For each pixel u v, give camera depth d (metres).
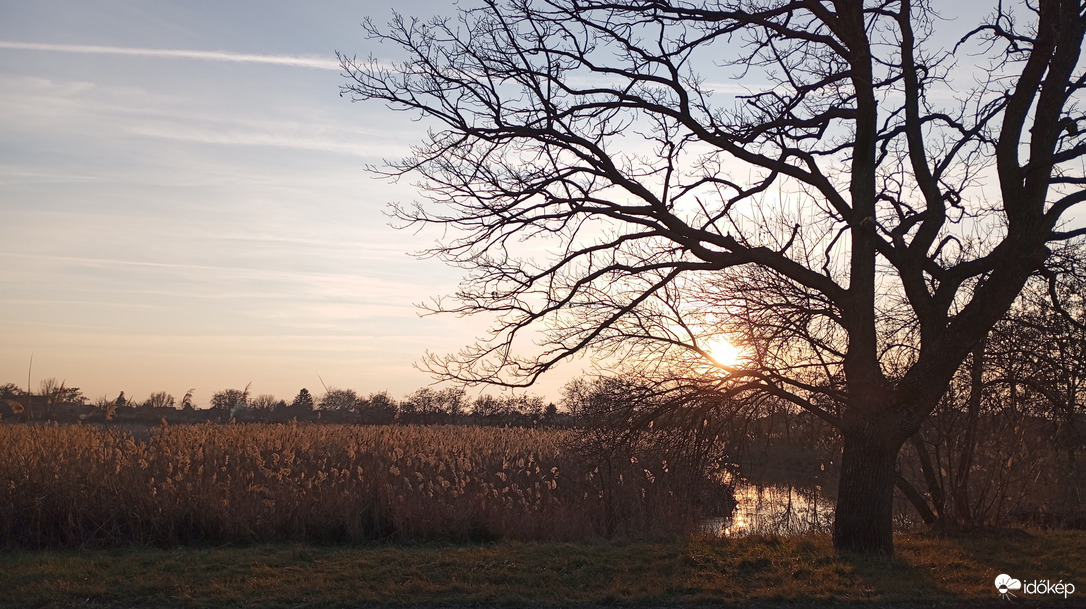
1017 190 10.31
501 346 11.53
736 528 16.58
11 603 8.75
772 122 11.35
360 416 32.56
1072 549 11.93
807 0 11.19
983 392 14.70
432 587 9.33
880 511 10.86
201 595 9.05
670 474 13.54
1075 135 11.33
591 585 9.53
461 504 14.16
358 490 14.30
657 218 11.36
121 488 13.25
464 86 11.24
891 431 10.76
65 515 12.87
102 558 11.26
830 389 11.22
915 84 11.30
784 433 14.67
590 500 14.65
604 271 11.12
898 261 11.34
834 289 11.20
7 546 12.36
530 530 13.73
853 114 11.47
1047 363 12.72
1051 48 10.49
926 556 11.02
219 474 15.19
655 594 8.93
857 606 8.54
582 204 11.39
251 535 13.06
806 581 9.47
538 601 8.85
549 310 11.38
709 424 12.48
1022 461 15.40
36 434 16.94
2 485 13.16
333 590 9.27
